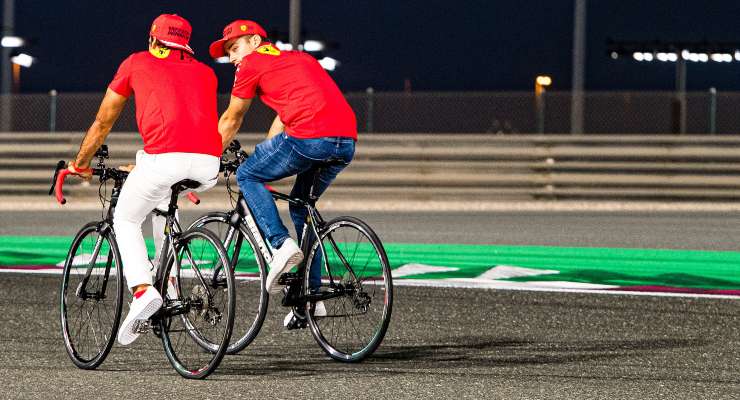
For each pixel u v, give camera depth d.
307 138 10.91
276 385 9.91
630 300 14.59
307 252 11.25
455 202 31.14
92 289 11.20
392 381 10.08
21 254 19.39
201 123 10.41
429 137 31.19
